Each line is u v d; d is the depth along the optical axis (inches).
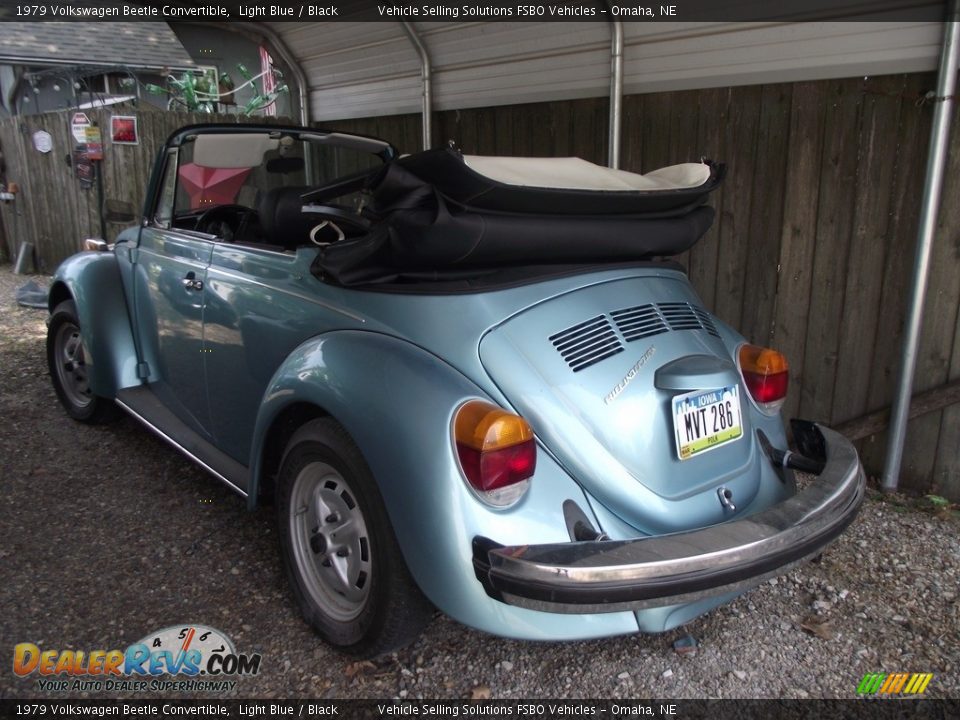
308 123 248.4
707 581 71.4
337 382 83.6
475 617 73.5
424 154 76.5
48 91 482.6
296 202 106.6
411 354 82.4
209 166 132.7
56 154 317.7
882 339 135.9
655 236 97.9
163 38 464.1
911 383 130.1
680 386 82.5
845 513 82.2
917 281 125.1
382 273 88.7
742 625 99.4
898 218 130.1
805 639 96.7
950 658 93.3
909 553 117.0
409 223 79.0
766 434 98.4
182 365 126.6
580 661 91.7
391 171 78.2
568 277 89.9
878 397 138.8
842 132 133.9
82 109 295.4
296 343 97.7
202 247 120.9
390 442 76.7
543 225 85.4
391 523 78.2
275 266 103.8
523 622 74.5
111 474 138.9
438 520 73.4
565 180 92.3
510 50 181.6
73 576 105.7
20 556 110.4
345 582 89.4
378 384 80.1
